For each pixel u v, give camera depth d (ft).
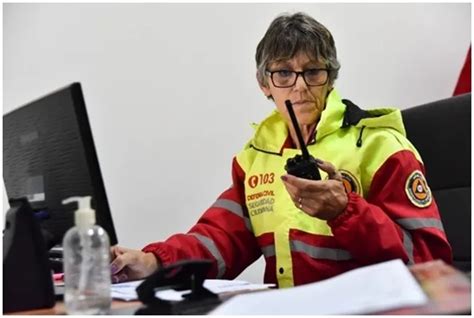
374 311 1.68
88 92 6.69
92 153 2.59
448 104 4.36
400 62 6.59
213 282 3.18
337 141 4.05
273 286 3.13
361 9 6.49
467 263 4.04
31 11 7.19
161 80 6.47
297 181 3.07
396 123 4.00
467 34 6.77
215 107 6.43
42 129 2.77
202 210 6.38
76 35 6.82
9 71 7.27
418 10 6.63
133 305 2.49
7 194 3.20
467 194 4.16
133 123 6.49
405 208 3.59
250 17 6.48
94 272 2.34
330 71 4.19
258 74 4.39
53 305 2.56
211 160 6.41
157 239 6.37
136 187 6.44
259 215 4.26
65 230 2.71
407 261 3.26
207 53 6.45
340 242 3.27
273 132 4.45
